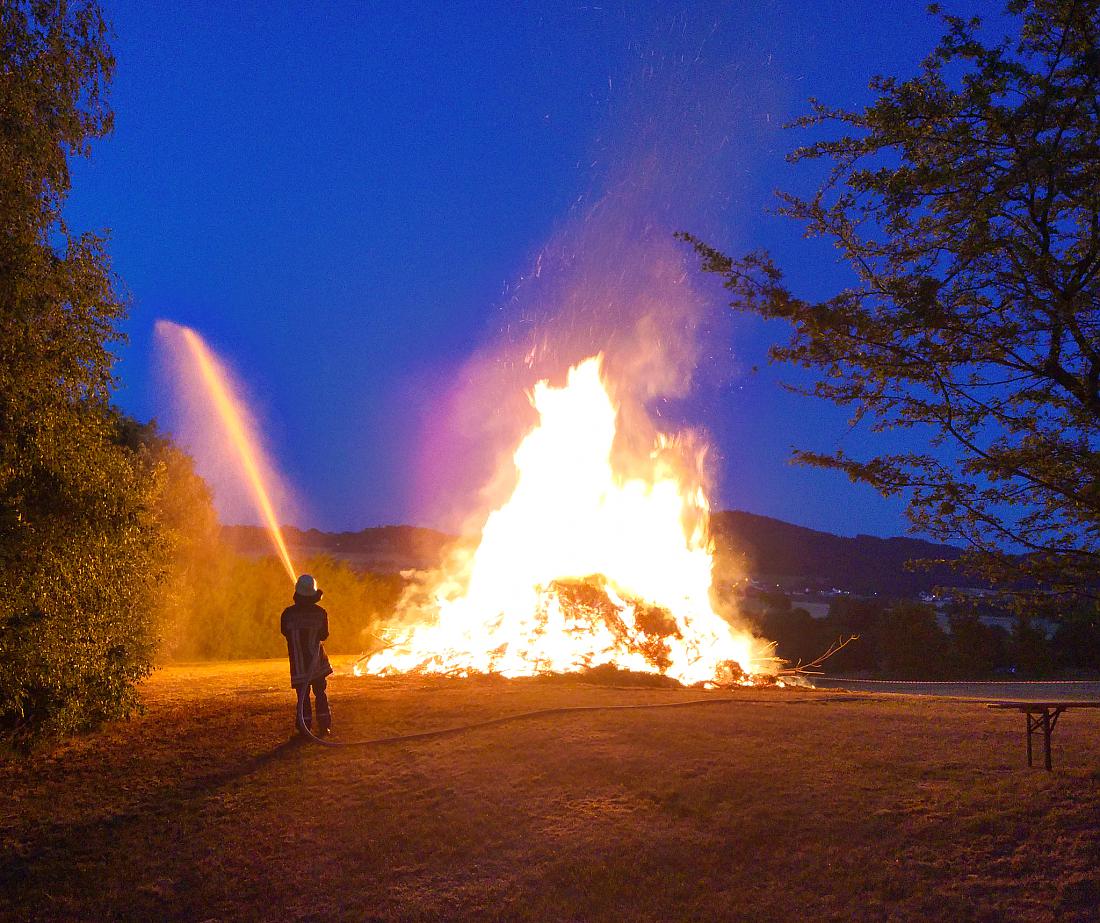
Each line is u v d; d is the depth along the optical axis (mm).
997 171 6766
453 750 7676
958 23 6984
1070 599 6414
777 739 7621
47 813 7246
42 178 9391
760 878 5336
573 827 6066
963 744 7402
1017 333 6637
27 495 8891
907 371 6727
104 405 10164
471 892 5473
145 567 10727
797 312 6797
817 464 6992
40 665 8812
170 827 6742
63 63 9695
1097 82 6613
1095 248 6465
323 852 6145
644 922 5043
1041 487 6668
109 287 9828
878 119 6973
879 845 5547
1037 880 5039
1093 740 7543
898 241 7301
